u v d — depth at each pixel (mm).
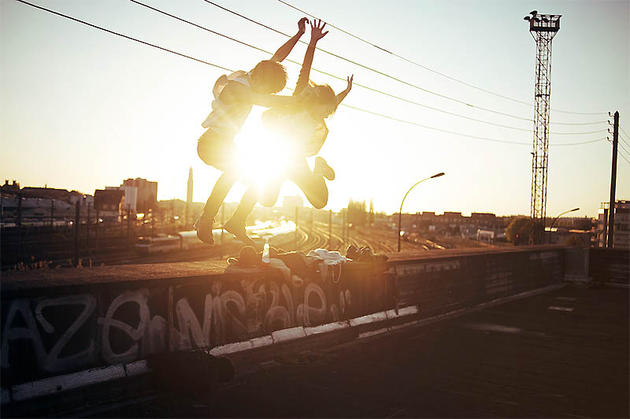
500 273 15234
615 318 12484
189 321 5836
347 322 8250
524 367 7379
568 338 9758
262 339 6652
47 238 56156
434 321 10734
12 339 4426
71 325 4812
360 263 8758
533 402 5801
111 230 76875
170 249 60875
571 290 18969
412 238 115750
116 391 4992
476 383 6430
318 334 7539
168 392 5238
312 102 5230
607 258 20859
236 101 4906
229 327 6301
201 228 5613
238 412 4910
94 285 4922
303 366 6586
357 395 5652
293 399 5367
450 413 5277
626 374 7242
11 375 4402
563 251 21406
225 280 6172
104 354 5043
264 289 6816
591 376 7074
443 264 11906
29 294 4469
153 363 5309
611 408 5703
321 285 7844
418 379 6418
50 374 4641
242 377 5977
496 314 12344
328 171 5809
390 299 9633
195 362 5246
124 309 5227
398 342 8508
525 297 16250
